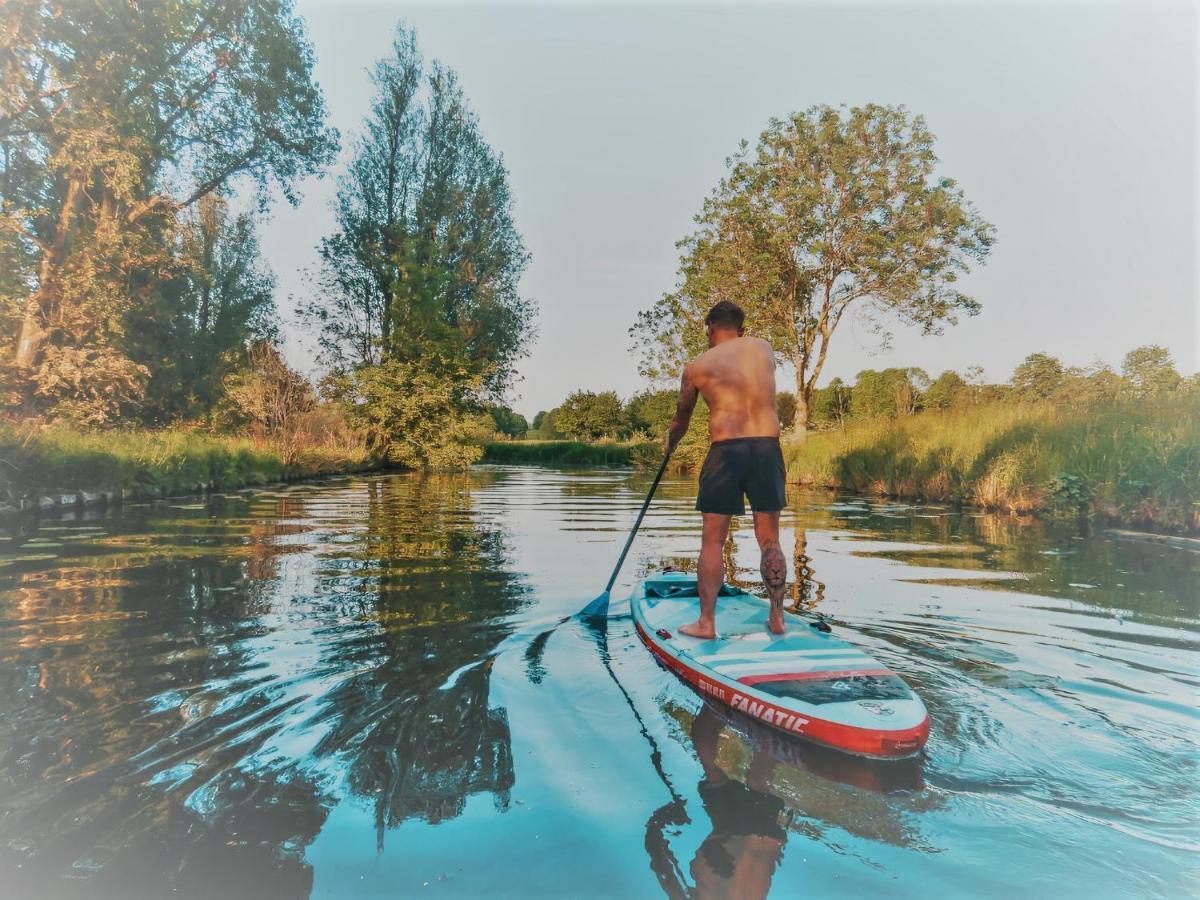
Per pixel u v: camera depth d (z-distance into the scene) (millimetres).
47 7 10469
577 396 62594
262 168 16688
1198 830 1628
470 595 4062
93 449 9688
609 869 1455
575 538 6750
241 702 2352
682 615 3379
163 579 4445
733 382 3191
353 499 10859
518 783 1822
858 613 3754
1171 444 7977
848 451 16812
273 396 18094
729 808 1712
